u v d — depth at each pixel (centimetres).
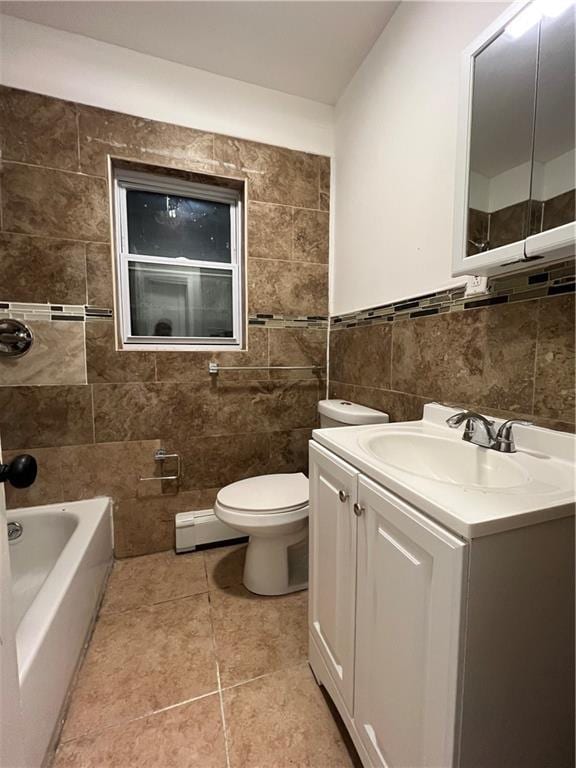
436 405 118
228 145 170
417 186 127
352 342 174
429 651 58
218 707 101
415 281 130
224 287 189
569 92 74
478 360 104
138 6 131
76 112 147
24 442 155
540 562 56
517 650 57
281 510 135
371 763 76
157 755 89
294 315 191
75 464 162
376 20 138
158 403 172
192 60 158
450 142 111
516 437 90
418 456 104
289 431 195
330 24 139
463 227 90
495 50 84
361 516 78
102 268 157
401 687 66
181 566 168
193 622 133
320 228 191
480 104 87
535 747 61
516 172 84
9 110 139
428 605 58
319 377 198
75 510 156
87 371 160
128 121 154
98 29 142
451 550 52
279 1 130
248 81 170
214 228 186
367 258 160
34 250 147
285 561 149
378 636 73
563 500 58
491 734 57
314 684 108
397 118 136
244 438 187
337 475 89
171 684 108
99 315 159
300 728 95
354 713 84
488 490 63
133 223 172
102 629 130
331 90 176
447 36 110
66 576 109
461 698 54
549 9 74
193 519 177
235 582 157
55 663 94
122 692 105
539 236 72
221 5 131
